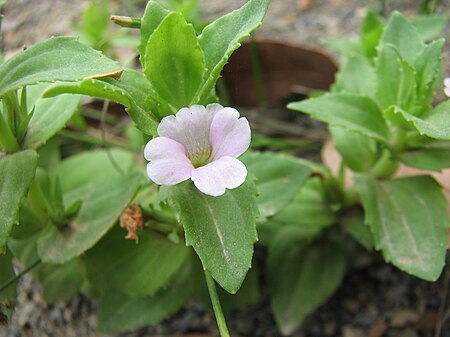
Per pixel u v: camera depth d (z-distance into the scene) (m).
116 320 0.09
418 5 0.14
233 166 0.05
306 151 0.12
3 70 0.06
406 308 0.09
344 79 0.09
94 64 0.06
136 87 0.06
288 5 0.14
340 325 0.09
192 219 0.06
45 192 0.08
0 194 0.07
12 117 0.07
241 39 0.06
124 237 0.08
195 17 0.10
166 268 0.08
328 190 0.09
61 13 0.14
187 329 0.09
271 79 0.12
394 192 0.08
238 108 0.12
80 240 0.08
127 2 0.13
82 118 0.11
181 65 0.06
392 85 0.08
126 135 0.12
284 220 0.09
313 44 0.13
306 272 0.09
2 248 0.06
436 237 0.08
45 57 0.06
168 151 0.06
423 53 0.07
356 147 0.09
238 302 0.09
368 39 0.10
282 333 0.09
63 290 0.09
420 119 0.07
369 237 0.09
